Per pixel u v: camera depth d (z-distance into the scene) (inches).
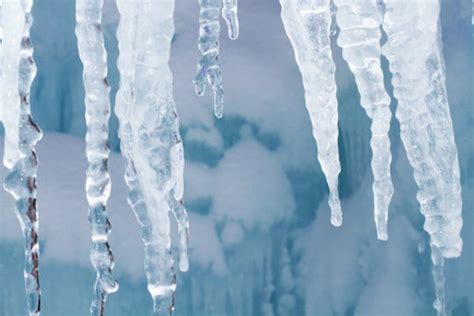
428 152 98.9
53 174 173.5
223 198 186.2
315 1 93.7
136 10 87.4
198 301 179.6
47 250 168.2
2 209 166.4
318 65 93.1
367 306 187.2
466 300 187.3
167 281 86.0
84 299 168.9
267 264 186.5
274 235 188.2
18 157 83.0
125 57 87.2
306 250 189.6
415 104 98.0
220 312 180.9
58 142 178.1
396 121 194.2
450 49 194.5
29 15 84.1
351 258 190.4
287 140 194.1
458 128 190.9
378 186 95.5
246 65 194.1
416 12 97.5
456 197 99.4
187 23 192.7
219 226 184.7
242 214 186.4
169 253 86.5
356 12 94.8
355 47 94.5
